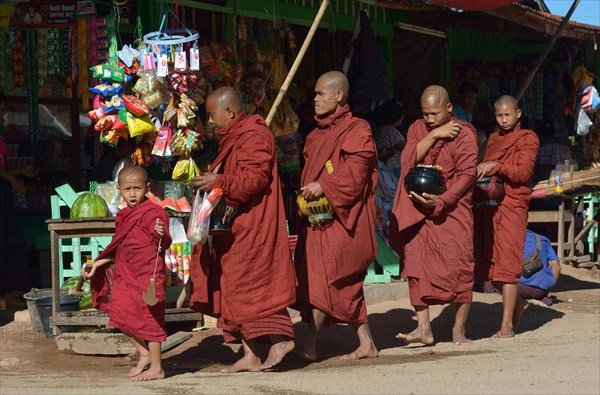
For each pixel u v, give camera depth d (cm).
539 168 1394
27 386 597
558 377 593
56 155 1110
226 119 646
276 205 639
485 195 795
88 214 792
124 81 775
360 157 669
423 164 741
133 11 917
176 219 823
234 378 620
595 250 1429
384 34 1254
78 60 852
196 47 782
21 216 1091
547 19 1316
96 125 781
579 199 1391
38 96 1038
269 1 1022
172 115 767
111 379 629
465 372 620
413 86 1464
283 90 714
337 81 687
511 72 1568
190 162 762
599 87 1609
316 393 555
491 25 1419
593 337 779
